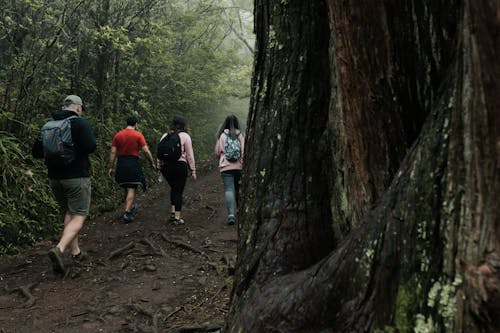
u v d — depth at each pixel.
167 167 6.65
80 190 4.65
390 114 1.73
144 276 4.70
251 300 2.08
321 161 2.28
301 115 2.31
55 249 4.50
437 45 1.61
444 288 1.27
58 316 3.71
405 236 1.42
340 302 1.70
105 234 6.49
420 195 1.39
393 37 1.67
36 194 6.80
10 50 7.96
